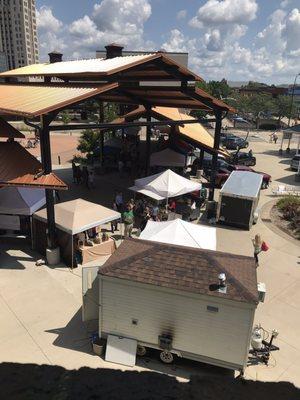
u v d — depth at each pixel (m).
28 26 170.38
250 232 18.61
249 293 8.30
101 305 9.34
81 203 15.27
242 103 87.06
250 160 34.62
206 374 9.20
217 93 95.81
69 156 36.44
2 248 15.72
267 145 49.72
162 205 19.88
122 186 25.62
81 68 17.91
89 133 35.03
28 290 12.58
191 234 12.55
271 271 14.60
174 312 8.83
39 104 13.55
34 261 14.64
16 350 9.75
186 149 30.39
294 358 9.89
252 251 16.47
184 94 19.69
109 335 9.55
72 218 14.11
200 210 21.53
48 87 17.22
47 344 10.02
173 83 22.72
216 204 20.78
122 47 21.11
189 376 9.11
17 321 10.95
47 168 13.58
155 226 13.53
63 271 13.92
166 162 26.73
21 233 16.20
